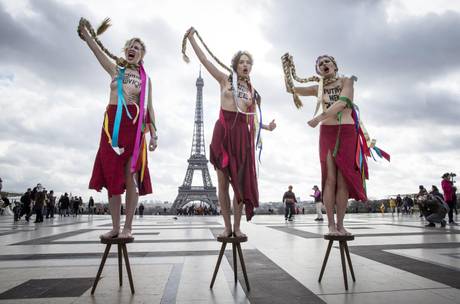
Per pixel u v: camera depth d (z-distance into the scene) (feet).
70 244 32.53
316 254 25.12
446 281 16.40
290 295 14.15
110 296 14.17
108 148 15.72
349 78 17.92
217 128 16.72
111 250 28.07
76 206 129.49
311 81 19.08
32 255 25.43
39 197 77.71
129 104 16.57
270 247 29.12
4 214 129.49
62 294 14.49
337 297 13.79
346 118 17.44
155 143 17.85
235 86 16.56
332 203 16.97
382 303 12.94
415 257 23.22
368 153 17.71
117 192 15.24
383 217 97.55
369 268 19.60
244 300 13.47
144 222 79.05
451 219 62.80
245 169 16.34
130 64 17.34
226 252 26.35
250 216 16.21
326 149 17.31
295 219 91.04
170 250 27.66
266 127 18.63
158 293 14.58
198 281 16.74
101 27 17.20
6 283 16.55
